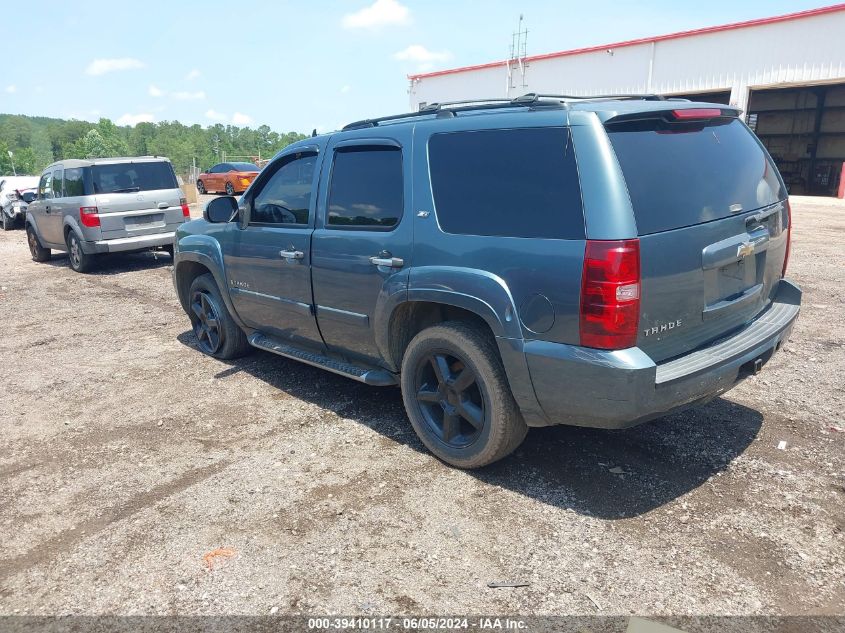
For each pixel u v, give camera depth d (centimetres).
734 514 311
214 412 468
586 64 2839
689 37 2516
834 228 1426
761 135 3347
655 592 260
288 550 296
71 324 761
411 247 359
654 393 283
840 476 342
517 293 307
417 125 370
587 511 319
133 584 277
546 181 301
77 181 1066
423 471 367
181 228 599
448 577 274
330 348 449
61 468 390
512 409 334
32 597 272
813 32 2202
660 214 290
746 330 350
